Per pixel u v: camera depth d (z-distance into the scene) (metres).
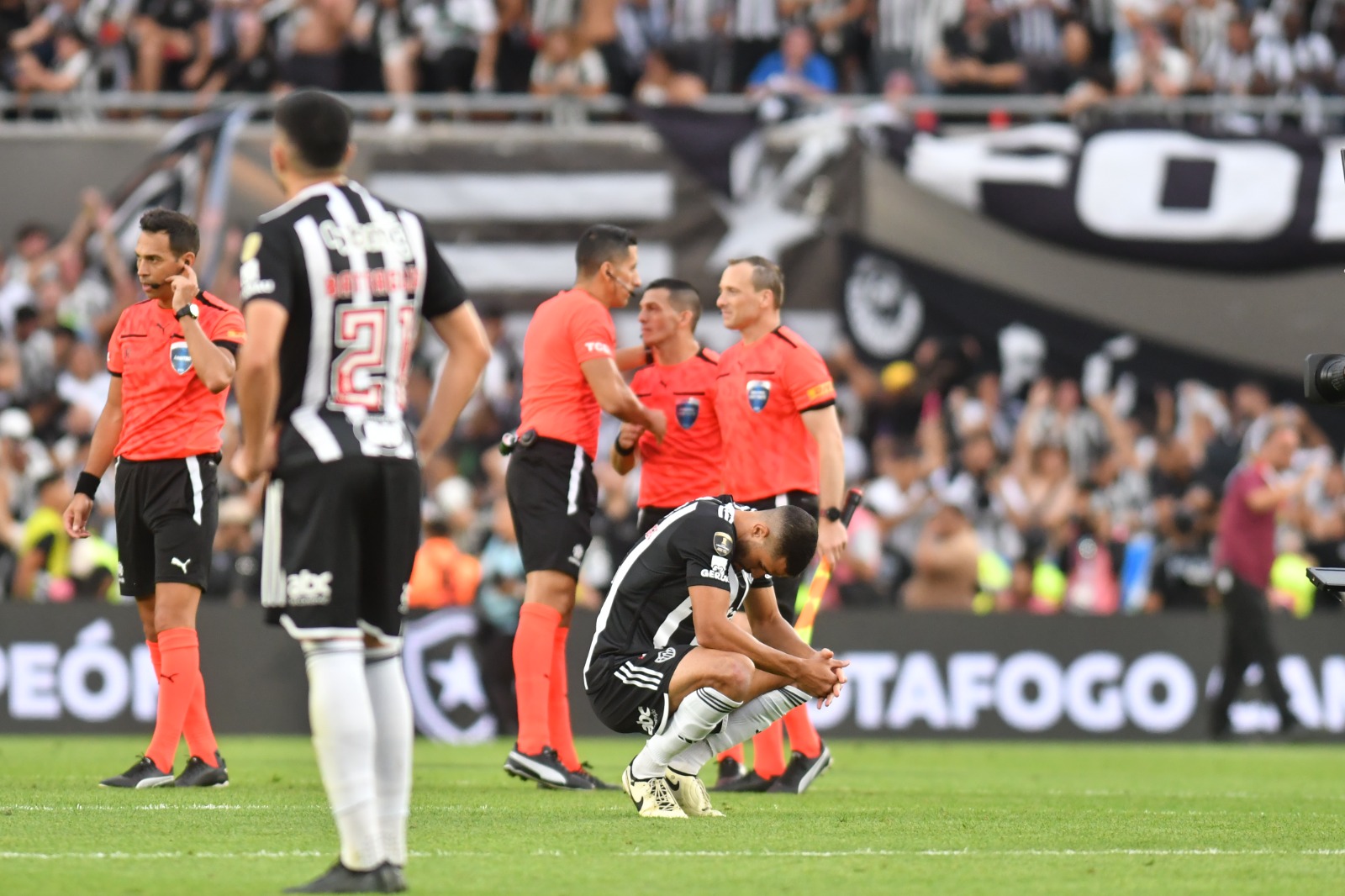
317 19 56.00
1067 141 52.59
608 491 46.69
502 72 57.03
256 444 14.31
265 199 51.38
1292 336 52.59
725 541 21.06
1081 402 52.44
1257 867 16.95
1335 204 52.50
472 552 46.59
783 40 59.00
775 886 15.05
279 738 43.28
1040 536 49.25
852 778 31.36
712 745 21.56
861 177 52.03
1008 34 57.44
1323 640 46.47
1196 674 46.16
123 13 57.09
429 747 41.16
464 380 15.62
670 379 28.05
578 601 45.25
